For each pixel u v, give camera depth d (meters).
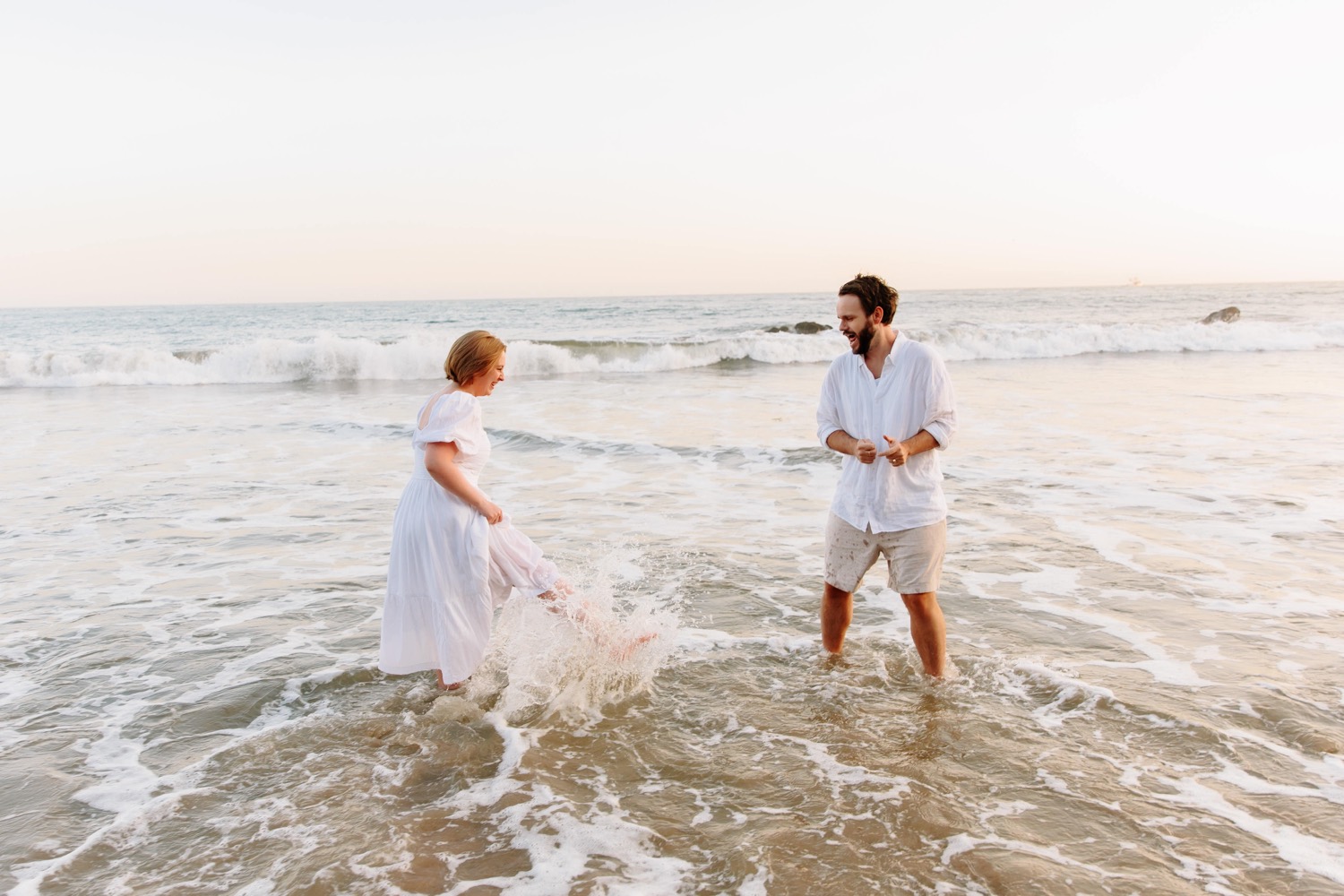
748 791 3.06
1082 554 5.85
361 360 18.81
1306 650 4.22
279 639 4.56
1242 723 3.49
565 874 2.57
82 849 2.71
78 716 3.70
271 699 3.86
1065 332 23.70
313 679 4.04
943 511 3.83
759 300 97.06
